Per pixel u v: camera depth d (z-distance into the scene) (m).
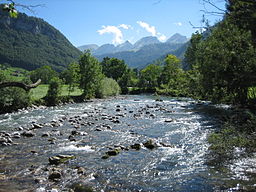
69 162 12.09
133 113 30.58
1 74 31.23
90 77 50.75
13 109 32.84
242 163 11.49
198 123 23.06
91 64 50.84
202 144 15.39
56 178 9.97
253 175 10.09
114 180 9.94
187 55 73.88
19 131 19.62
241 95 29.66
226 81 28.27
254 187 8.96
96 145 15.44
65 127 21.38
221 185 9.27
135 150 14.30
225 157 12.46
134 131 19.70
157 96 64.25
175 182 9.73
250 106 29.11
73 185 9.34
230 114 26.67
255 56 22.05
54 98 41.25
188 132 19.14
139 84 101.31
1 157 12.77
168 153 13.64
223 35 27.33
